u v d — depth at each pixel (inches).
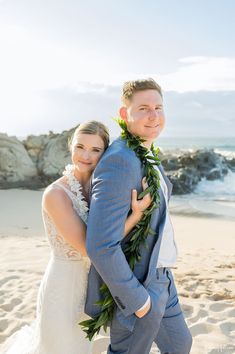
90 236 95.3
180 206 693.3
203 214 616.4
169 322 111.6
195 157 983.0
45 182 844.6
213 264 282.2
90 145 108.3
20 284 225.3
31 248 319.3
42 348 116.4
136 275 102.9
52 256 115.6
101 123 112.7
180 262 286.0
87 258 114.0
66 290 112.3
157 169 110.5
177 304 114.0
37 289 216.2
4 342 156.6
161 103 106.7
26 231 417.4
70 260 112.2
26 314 185.9
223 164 1031.0
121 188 95.8
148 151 103.7
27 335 129.5
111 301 103.8
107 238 94.2
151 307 101.1
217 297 205.6
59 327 112.4
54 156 876.0
